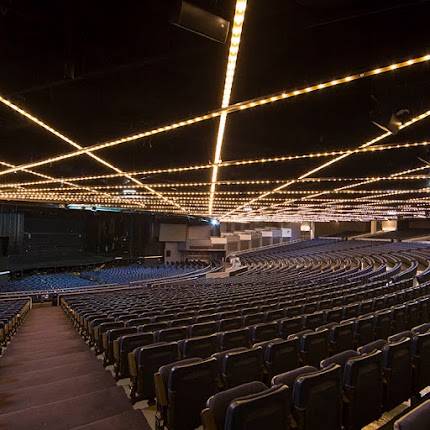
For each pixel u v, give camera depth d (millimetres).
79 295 17141
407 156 10922
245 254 43656
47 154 11367
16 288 23500
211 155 10805
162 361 4141
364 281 14148
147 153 12102
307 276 19078
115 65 5871
